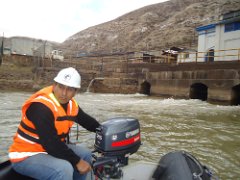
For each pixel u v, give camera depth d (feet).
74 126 31.55
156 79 91.81
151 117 42.19
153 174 11.12
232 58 85.05
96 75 105.40
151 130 32.32
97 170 10.52
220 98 69.92
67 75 9.06
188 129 33.40
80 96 82.99
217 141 27.68
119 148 10.92
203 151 23.98
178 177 9.34
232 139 28.58
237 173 18.84
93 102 63.93
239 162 21.17
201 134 30.73
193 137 29.17
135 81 101.24
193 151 23.86
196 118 42.22
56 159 8.79
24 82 94.27
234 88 69.05
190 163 10.18
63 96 9.10
